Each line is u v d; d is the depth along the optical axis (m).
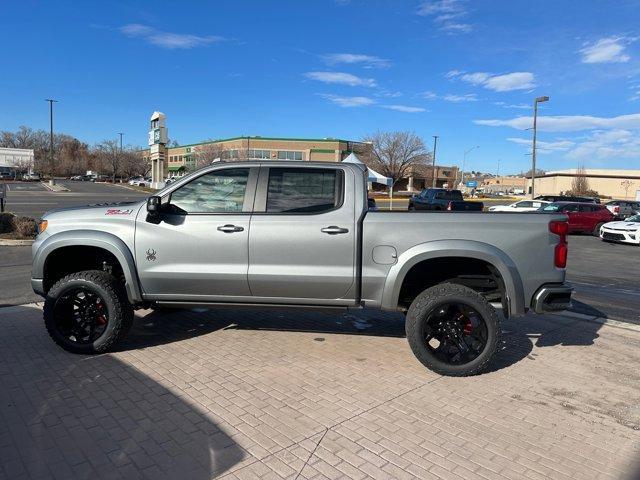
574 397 4.21
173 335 5.63
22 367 4.59
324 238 4.64
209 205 4.88
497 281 4.69
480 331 4.54
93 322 4.95
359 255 4.64
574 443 3.45
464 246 4.50
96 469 3.02
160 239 4.81
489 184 154.62
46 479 2.91
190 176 4.92
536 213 4.65
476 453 3.29
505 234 4.52
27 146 130.88
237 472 3.01
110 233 4.89
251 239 4.71
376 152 72.88
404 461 3.16
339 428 3.57
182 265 4.80
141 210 4.92
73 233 4.89
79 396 4.00
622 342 5.73
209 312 6.62
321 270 4.67
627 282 10.41
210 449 3.26
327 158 85.00
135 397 4.00
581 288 9.58
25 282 8.62
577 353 5.32
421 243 4.57
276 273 4.70
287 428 3.55
